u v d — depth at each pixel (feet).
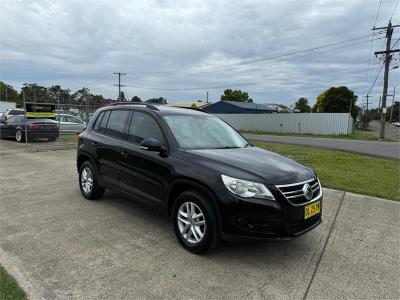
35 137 56.65
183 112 18.58
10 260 13.19
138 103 19.79
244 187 12.80
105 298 10.85
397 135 157.58
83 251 14.16
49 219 17.94
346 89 235.20
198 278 12.21
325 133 128.26
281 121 138.72
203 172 13.78
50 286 11.44
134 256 13.79
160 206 15.80
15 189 24.35
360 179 30.07
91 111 99.25
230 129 19.66
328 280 12.41
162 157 15.67
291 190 13.12
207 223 13.47
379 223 18.63
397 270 13.33
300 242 15.67
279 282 12.14
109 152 19.22
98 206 20.31
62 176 29.09
